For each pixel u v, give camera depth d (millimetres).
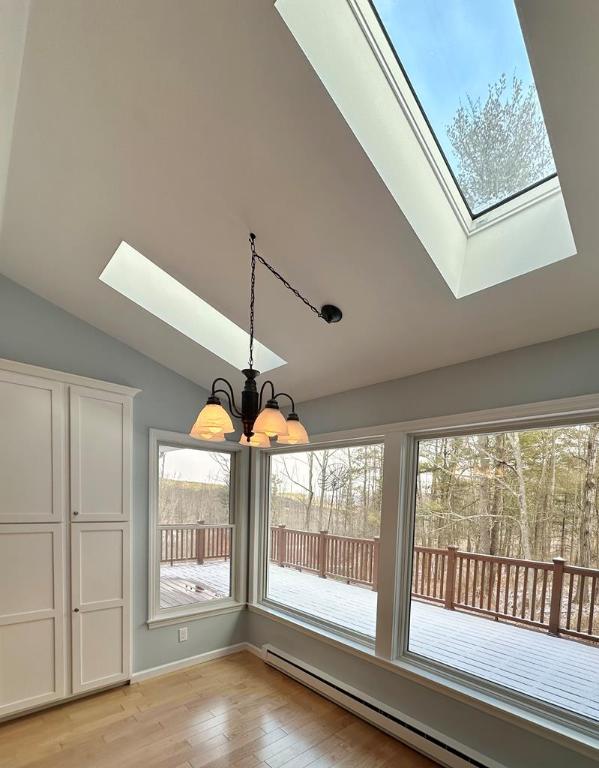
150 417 3561
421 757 2443
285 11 1252
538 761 2074
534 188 1868
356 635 3104
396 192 1714
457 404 2625
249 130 1605
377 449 3332
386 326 2502
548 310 2051
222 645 3830
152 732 2643
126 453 3279
